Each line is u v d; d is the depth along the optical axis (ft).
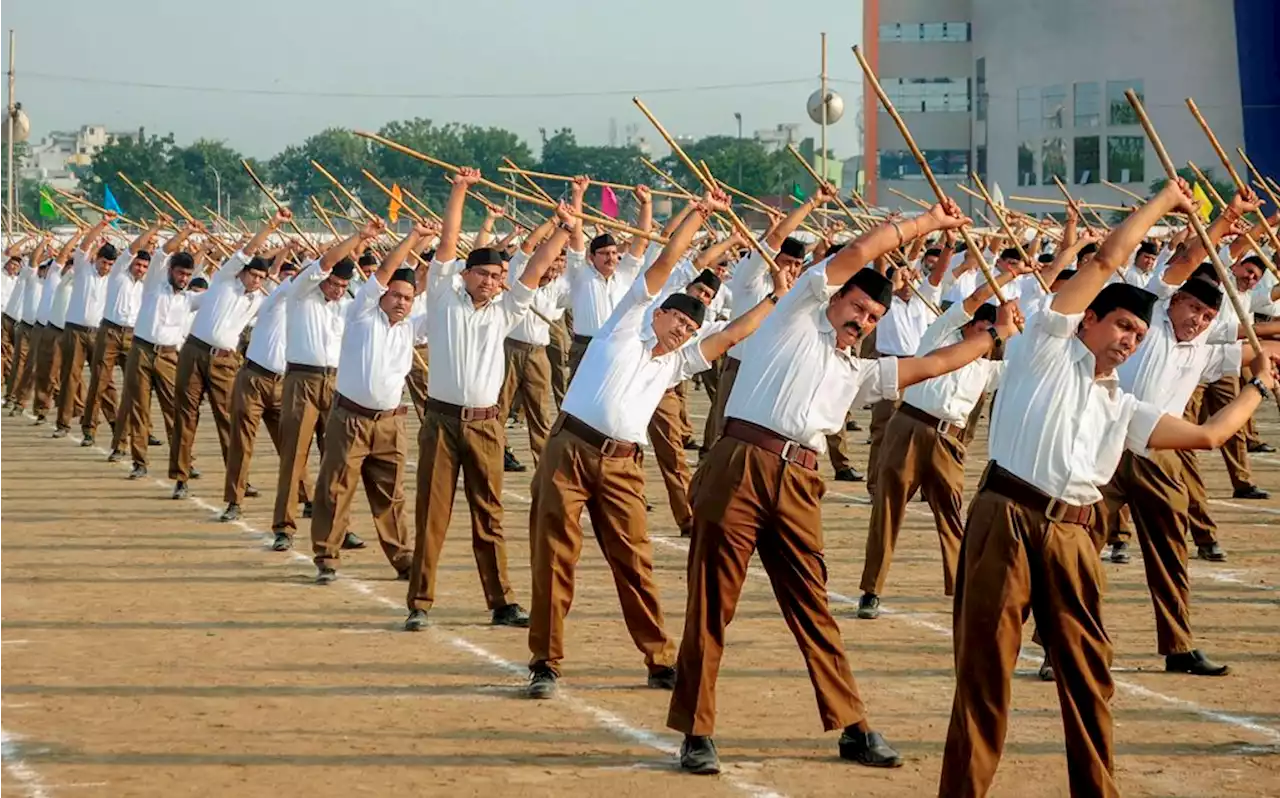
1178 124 169.48
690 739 26.99
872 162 192.85
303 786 26.00
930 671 33.96
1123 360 24.08
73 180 469.57
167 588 42.60
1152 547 34.01
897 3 190.29
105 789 25.77
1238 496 58.85
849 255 26.76
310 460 69.92
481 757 27.66
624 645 36.11
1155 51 170.30
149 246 76.89
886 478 38.88
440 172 239.30
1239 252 41.27
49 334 86.74
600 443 31.50
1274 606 40.55
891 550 39.14
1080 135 175.73
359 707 30.86
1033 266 35.70
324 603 40.75
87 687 32.24
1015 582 23.84
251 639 36.60
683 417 64.34
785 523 27.04
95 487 62.28
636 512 31.86
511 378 63.67
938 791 25.02
